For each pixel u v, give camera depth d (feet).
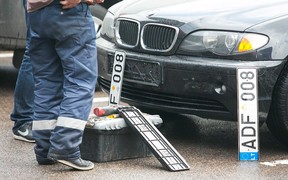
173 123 29.60
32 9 21.68
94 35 22.24
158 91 25.14
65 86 22.13
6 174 22.47
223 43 24.14
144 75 25.36
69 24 21.61
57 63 22.62
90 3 21.81
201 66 24.11
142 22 25.76
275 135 25.34
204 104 24.58
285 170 23.31
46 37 22.07
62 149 22.07
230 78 23.88
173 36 24.84
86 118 22.21
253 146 24.16
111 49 26.91
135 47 25.86
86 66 21.99
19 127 26.50
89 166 22.88
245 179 22.31
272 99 24.44
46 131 22.89
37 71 22.74
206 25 24.50
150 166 23.50
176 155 23.48
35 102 22.89
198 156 24.85
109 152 23.82
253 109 23.93
